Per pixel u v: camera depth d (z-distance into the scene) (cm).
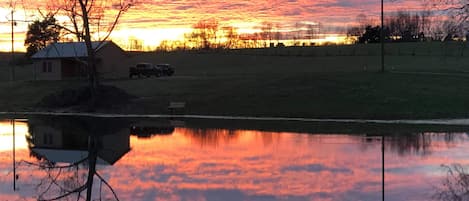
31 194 1358
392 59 8206
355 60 8438
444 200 1212
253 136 2511
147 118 3597
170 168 1659
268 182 1430
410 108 3503
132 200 1261
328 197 1253
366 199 1228
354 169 1603
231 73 7144
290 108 3712
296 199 1238
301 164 1706
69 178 1542
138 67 6225
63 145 2309
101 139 2494
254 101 3962
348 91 4025
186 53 11081
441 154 1883
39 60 6538
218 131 2761
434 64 7138
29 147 2258
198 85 4756
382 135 2497
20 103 4616
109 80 5509
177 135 2605
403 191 1302
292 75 5069
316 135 2519
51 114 3972
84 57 5922
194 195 1294
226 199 1248
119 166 1717
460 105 3569
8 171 1680
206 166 1689
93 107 4094
